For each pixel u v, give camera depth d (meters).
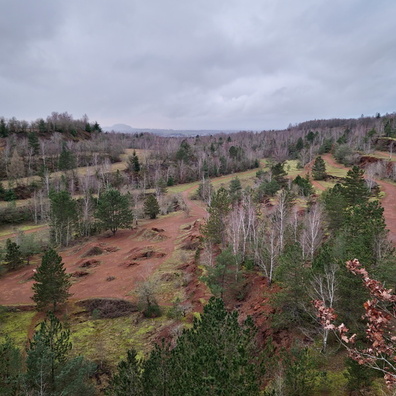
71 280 49.50
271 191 80.62
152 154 158.50
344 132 175.50
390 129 138.12
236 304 34.22
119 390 17.36
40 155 134.38
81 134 193.12
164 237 68.81
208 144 198.50
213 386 13.60
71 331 33.66
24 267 57.62
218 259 34.94
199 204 101.00
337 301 22.00
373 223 30.16
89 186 108.88
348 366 18.44
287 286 25.19
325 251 24.33
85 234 80.75
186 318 34.12
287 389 17.42
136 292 42.38
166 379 16.98
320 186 86.38
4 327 34.97
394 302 7.16
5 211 85.56
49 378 18.97
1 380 18.50
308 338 23.94
